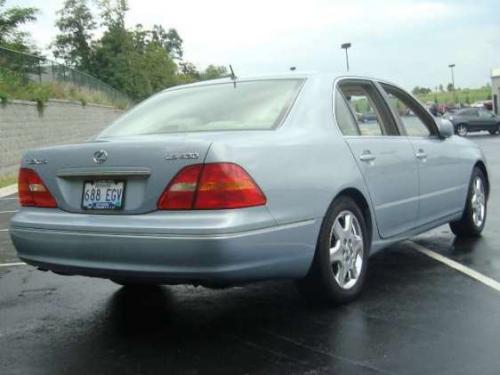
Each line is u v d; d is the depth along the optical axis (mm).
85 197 4141
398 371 3457
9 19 35219
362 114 5207
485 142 27984
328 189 4371
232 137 4004
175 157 3824
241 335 4121
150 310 4770
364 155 4867
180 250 3689
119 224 3893
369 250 4949
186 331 4258
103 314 4711
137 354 3869
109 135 4879
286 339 4004
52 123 24984
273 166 4008
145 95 57688
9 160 20062
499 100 50594
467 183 6613
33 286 5625
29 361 3820
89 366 3709
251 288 5223
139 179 3943
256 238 3789
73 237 4043
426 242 6824
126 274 3896
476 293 4871
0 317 4727
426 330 4074
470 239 6910
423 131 6121
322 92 4832
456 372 3424
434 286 5094
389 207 5156
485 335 3965
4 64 22859
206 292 5176
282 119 4430
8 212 11711
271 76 5043
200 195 3750
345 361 3615
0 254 7312
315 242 4273
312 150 4355
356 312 4477
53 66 28297
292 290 5105
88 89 34500
